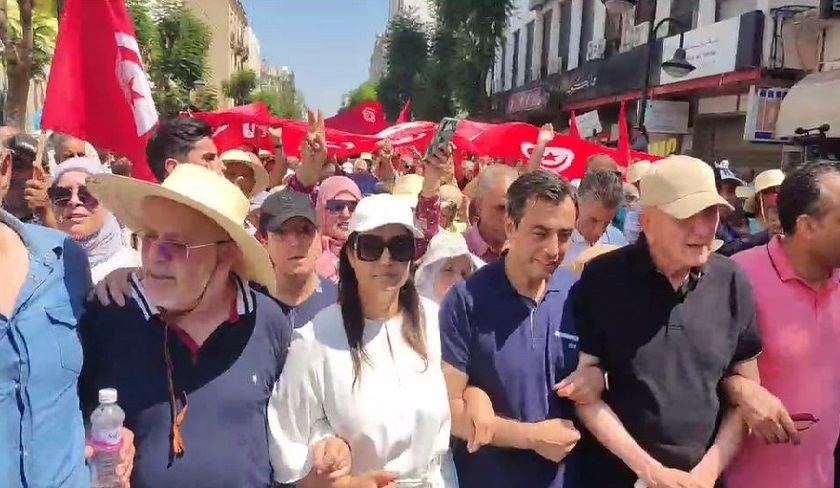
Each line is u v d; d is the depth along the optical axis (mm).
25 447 1918
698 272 2600
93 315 2205
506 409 2635
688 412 2535
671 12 15562
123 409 2184
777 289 2766
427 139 8664
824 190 2621
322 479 2305
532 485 2617
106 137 3432
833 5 10133
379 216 2363
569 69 22078
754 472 2764
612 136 17797
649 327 2564
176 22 25453
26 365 1927
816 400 2744
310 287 3264
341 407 2357
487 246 3996
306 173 4867
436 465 2514
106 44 3381
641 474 2469
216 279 2268
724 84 12734
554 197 2568
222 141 8039
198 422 2197
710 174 2482
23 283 1969
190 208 2184
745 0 12773
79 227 3174
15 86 7957
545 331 2674
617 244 5016
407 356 2473
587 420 2615
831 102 9773
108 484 2059
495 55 27141
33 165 3506
